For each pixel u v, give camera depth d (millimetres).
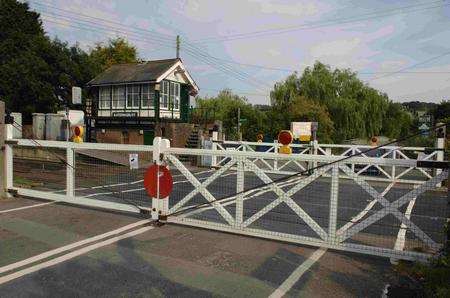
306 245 5793
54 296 4047
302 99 35469
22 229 6383
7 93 28281
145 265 4922
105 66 42781
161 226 6688
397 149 14156
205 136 23219
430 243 5027
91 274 4621
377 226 7184
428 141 23453
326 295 4176
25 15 33312
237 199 6246
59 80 30906
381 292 4266
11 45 30734
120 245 5672
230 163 6328
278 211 8180
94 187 9523
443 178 5008
